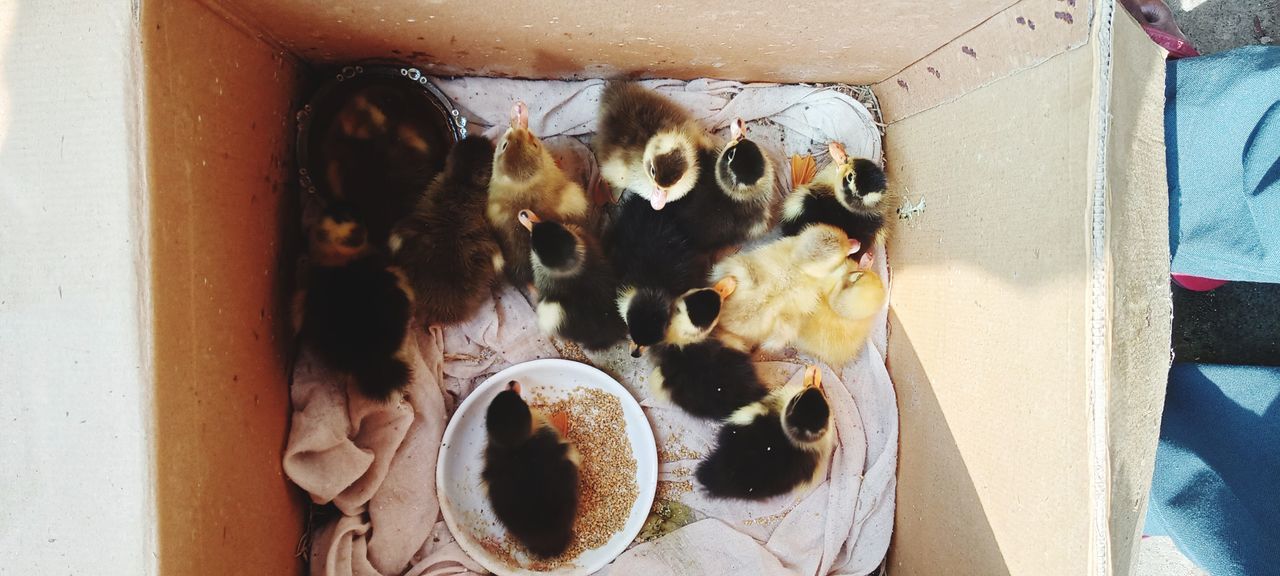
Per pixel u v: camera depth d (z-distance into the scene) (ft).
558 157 1.97
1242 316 2.32
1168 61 1.78
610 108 1.80
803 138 2.06
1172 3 2.32
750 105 2.00
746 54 1.76
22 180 1.08
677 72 1.91
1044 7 1.34
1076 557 1.30
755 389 1.89
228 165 1.38
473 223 1.77
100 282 1.08
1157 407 1.34
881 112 2.02
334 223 1.64
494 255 1.81
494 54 1.73
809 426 1.80
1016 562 1.46
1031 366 1.42
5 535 1.08
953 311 1.71
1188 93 1.69
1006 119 1.49
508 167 1.71
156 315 1.11
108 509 1.08
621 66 1.85
